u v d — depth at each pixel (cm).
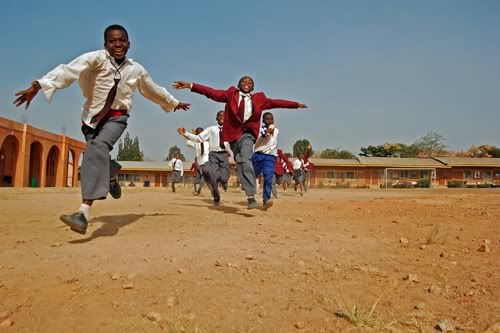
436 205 1063
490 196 1656
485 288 326
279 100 755
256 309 275
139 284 308
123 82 457
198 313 264
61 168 3825
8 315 253
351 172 5134
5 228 525
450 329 253
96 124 445
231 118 732
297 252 426
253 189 764
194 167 1630
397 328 255
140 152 7912
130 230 520
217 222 619
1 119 2820
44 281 305
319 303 288
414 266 388
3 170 3119
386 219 720
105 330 241
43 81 403
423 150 7638
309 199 1405
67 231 503
